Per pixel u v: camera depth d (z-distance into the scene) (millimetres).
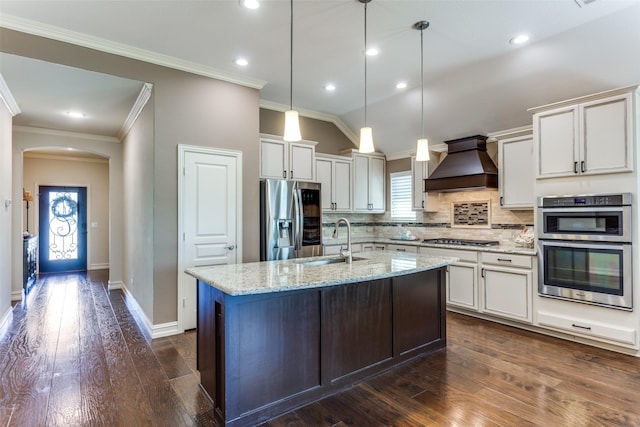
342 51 3469
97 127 5242
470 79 4012
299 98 4828
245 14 2809
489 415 2182
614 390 2473
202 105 3814
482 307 4098
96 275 7258
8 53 2875
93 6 2674
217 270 2564
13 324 3967
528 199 4043
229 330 2047
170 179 3607
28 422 2102
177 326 3656
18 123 5008
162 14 2793
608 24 2893
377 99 4871
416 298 3057
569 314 3400
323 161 5258
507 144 4254
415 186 5441
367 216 6301
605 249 3137
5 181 3881
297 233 4531
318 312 2418
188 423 2102
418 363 2945
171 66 3615
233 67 3822
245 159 4117
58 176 7676
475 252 4176
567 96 3705
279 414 2225
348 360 2570
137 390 2477
